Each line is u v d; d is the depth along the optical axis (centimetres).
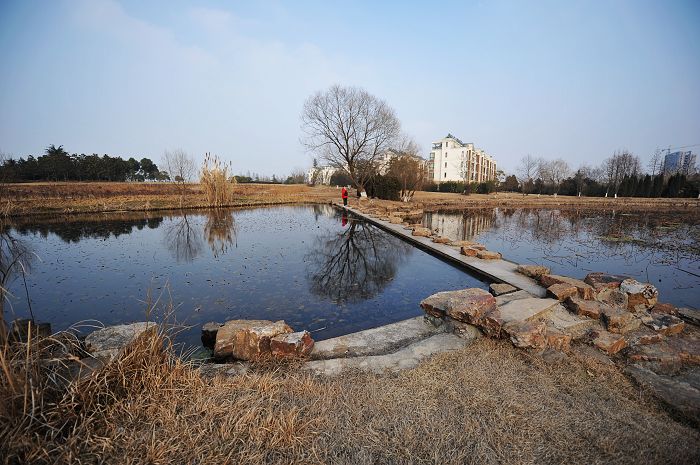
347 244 1003
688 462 177
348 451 182
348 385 247
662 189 3556
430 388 242
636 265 751
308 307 498
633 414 217
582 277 658
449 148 5709
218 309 488
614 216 1872
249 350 303
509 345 311
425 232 1043
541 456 180
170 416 198
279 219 1589
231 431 192
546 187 4556
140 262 768
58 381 208
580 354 303
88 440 173
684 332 352
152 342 241
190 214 1756
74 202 1791
